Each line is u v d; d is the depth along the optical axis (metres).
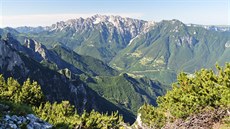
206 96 27.47
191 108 28.50
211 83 29.33
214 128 24.83
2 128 18.11
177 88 35.75
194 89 32.16
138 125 28.83
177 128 25.53
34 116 21.62
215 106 27.00
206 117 25.70
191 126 25.33
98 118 49.31
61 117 48.25
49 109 55.41
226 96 25.53
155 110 36.44
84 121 45.75
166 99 36.72
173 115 30.56
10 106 21.41
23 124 19.34
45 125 21.22
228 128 23.66
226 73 26.62
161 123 31.47
